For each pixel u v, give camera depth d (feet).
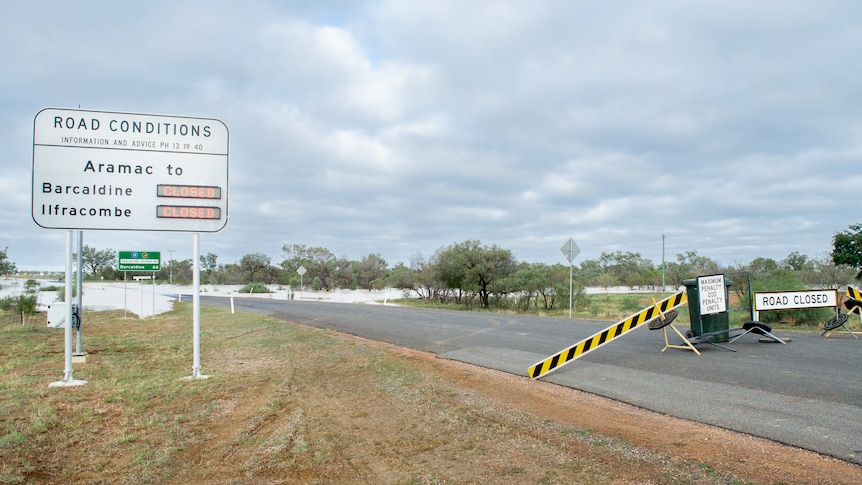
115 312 96.94
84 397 27.99
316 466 18.21
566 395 25.58
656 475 15.57
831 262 94.02
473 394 26.37
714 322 37.73
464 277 117.19
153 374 34.65
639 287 201.46
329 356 40.14
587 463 16.81
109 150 32.86
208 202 34.35
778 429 18.95
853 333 41.06
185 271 310.24
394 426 22.27
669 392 25.05
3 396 27.94
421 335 51.70
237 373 34.94
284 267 236.84
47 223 31.71
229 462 18.89
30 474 17.54
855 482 14.46
